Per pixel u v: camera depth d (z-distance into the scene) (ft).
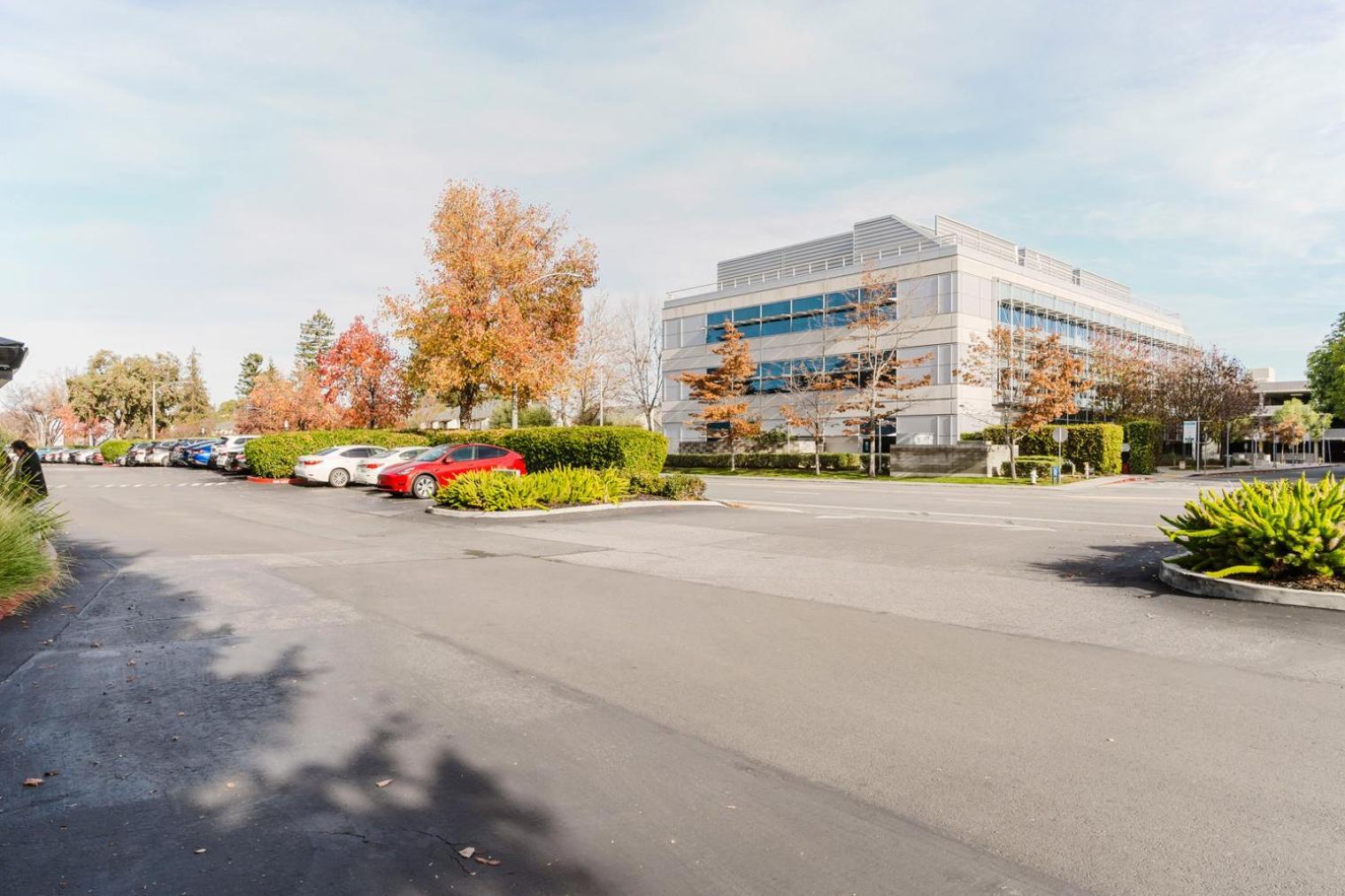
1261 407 174.91
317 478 85.71
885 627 22.58
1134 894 9.51
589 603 25.94
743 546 39.81
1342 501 25.85
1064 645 20.54
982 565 33.30
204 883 9.73
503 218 113.19
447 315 110.32
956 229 152.15
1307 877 9.81
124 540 41.73
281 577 30.78
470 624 23.13
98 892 9.51
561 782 12.62
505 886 9.70
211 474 118.93
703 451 166.40
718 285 183.32
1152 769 12.95
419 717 15.49
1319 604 24.12
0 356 28.50
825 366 143.95
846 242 165.27
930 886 9.70
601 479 61.41
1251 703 15.99
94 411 247.70
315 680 17.79
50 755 13.62
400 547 39.73
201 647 20.49
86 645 20.70
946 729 14.76
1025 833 10.96
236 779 12.69
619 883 9.78
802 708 15.97
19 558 25.57
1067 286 157.69
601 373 167.12
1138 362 152.46
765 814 11.57
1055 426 112.57
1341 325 139.33
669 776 12.85
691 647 20.58
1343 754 13.42
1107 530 46.01
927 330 135.85
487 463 72.33
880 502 69.97
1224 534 27.14
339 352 129.08
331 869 10.06
